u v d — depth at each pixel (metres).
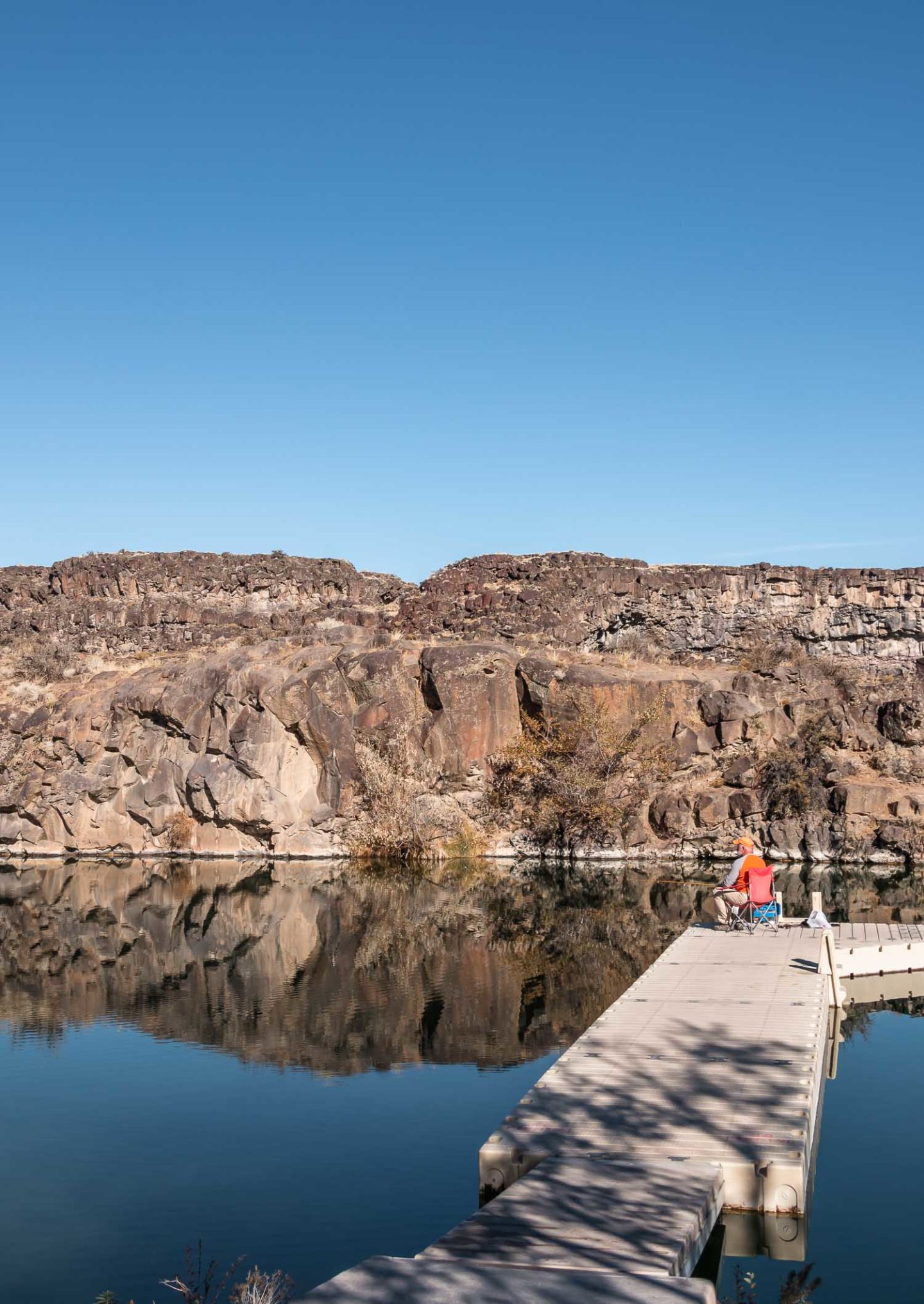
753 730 40.69
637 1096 12.32
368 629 47.78
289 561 64.12
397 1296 7.47
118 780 42.88
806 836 38.00
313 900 31.36
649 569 56.06
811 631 51.94
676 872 36.16
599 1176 10.16
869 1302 9.70
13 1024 18.80
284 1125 14.13
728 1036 14.54
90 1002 20.22
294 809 40.84
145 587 60.72
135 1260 10.71
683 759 40.84
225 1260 10.64
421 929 26.95
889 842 36.66
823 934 18.52
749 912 23.34
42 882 35.28
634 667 44.81
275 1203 11.86
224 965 23.20
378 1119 14.28
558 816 39.94
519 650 45.47
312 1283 10.13
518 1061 16.50
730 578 52.47
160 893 32.84
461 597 54.50
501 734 41.75
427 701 42.09
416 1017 18.92
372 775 40.44
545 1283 7.70
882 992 20.81
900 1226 11.22
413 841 39.62
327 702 41.09
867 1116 14.45
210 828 41.72
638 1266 8.22
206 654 48.16
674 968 18.72
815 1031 14.70
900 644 51.41
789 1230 10.37
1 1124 14.32
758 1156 10.62
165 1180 12.53
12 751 43.50
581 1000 19.86
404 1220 11.42
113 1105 14.94
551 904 30.22
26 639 56.78
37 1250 10.90
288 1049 17.30
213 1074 16.16
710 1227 9.83
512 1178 10.96
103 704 43.19
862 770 39.66
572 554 58.31
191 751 42.12
